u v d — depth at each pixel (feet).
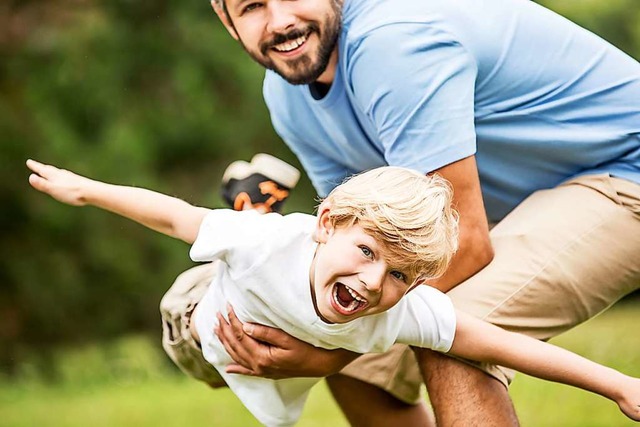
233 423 31.09
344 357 15.71
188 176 59.62
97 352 53.01
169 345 17.61
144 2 58.54
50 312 58.44
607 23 54.19
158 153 58.90
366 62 16.06
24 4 58.44
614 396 15.23
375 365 18.10
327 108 17.26
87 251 58.49
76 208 57.98
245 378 16.52
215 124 59.31
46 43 57.93
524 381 32.89
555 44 16.84
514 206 17.83
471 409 15.83
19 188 57.36
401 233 13.94
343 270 14.15
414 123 15.84
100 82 57.82
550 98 16.74
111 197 16.14
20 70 57.93
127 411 34.94
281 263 14.90
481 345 15.40
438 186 14.62
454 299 16.25
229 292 15.67
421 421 18.72
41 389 46.42
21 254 58.23
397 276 14.28
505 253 16.53
